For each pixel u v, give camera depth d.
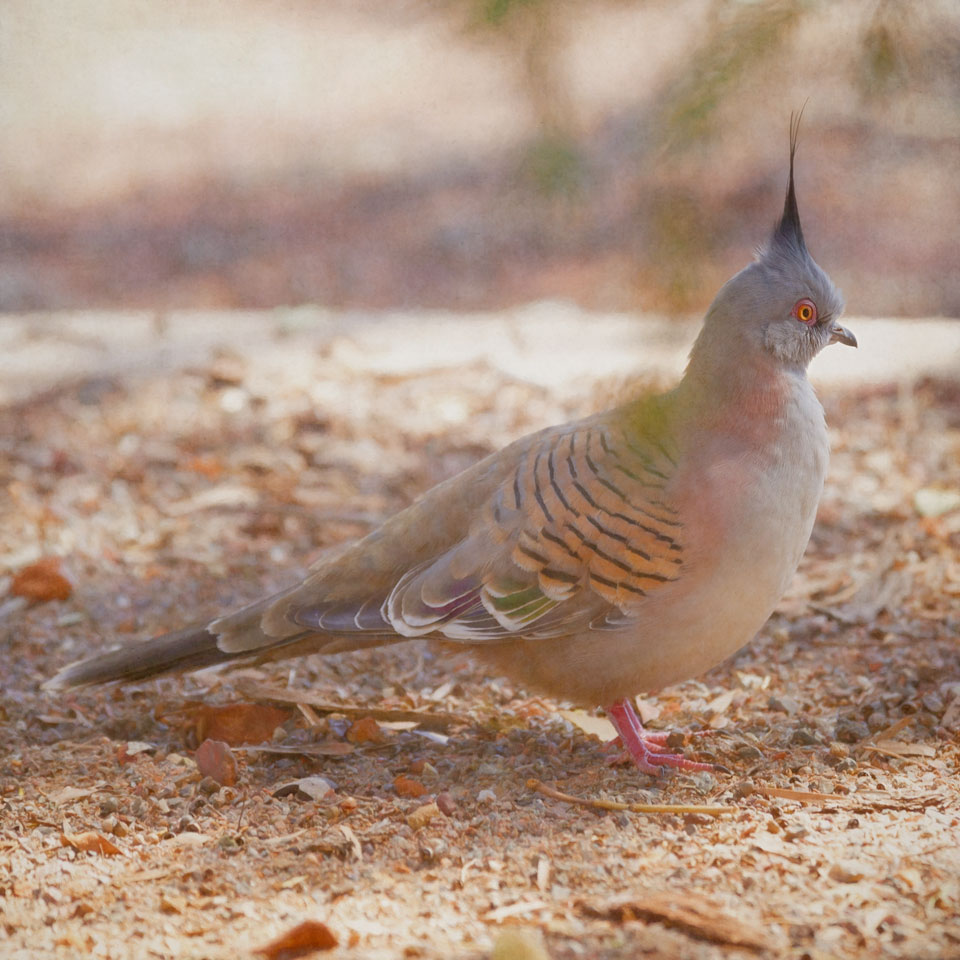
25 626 11.31
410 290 21.42
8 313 20.89
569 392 15.58
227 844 7.50
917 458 14.10
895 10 5.68
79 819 7.93
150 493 13.90
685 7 5.75
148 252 24.12
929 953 6.05
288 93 34.00
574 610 8.10
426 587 8.35
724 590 7.91
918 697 9.36
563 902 6.69
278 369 16.41
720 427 7.95
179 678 10.27
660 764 8.45
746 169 23.72
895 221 22.22
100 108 33.44
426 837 7.48
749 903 6.58
